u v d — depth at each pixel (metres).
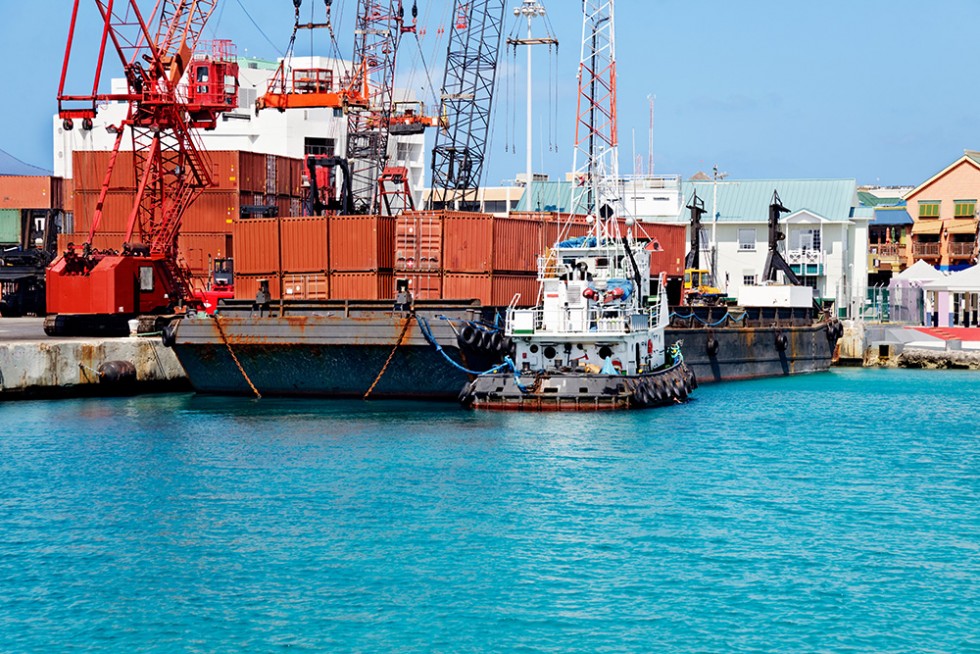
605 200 77.00
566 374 68.12
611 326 68.81
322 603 38.59
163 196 94.56
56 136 171.88
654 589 39.66
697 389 86.75
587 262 71.31
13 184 137.25
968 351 109.19
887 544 44.47
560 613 37.75
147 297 88.44
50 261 118.12
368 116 148.25
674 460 57.66
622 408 67.81
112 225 111.56
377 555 42.81
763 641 35.72
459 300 70.00
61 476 53.72
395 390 72.44
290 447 59.38
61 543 44.25
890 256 160.38
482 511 47.97
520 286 79.94
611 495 50.62
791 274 108.88
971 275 122.00
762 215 141.12
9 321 106.75
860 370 107.94
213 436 62.28
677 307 90.31
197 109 96.44
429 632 36.41
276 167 114.94
